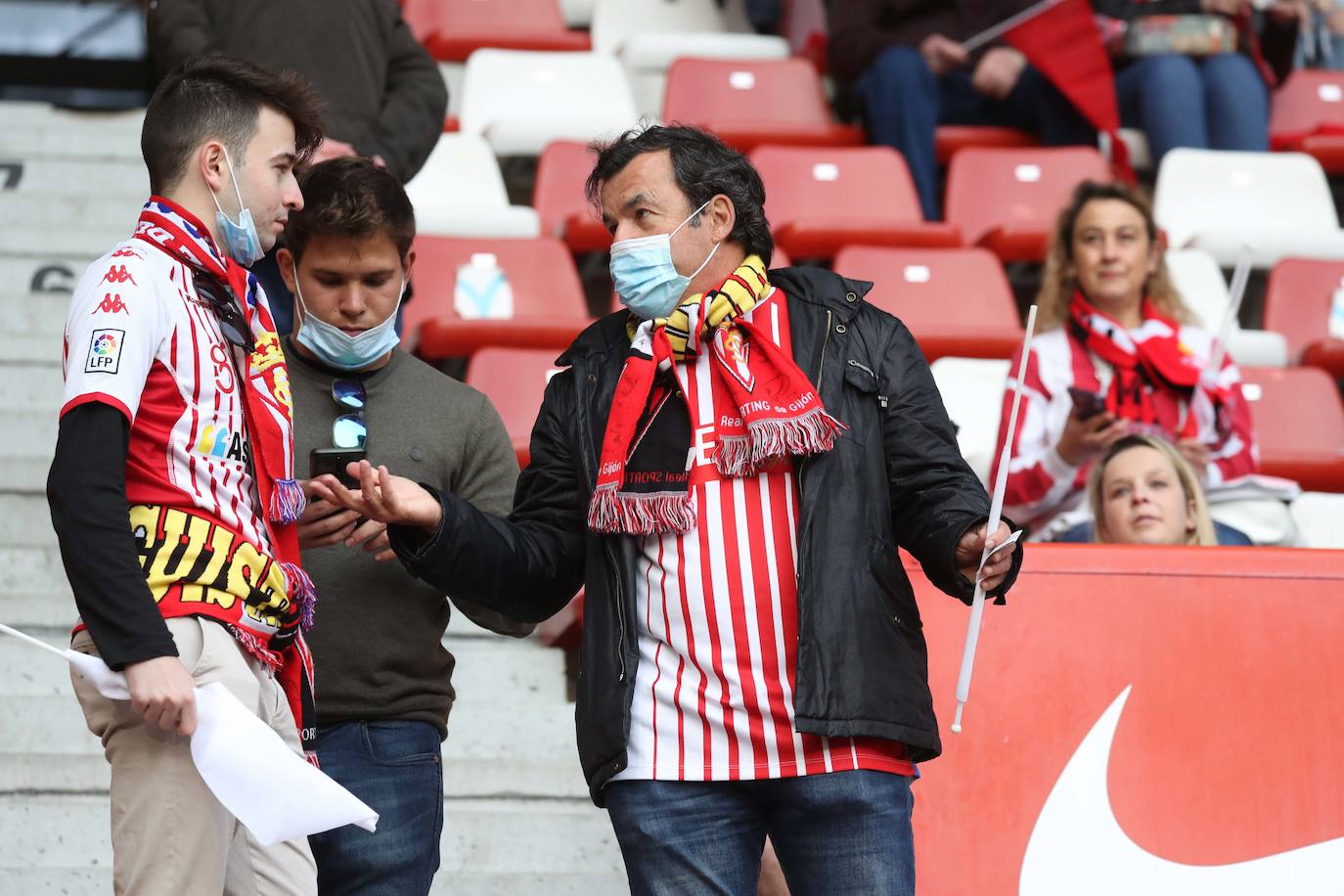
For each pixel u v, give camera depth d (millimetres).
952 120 26234
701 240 8992
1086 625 11586
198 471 8219
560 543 9172
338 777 9594
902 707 8414
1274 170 24781
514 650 14289
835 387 8773
